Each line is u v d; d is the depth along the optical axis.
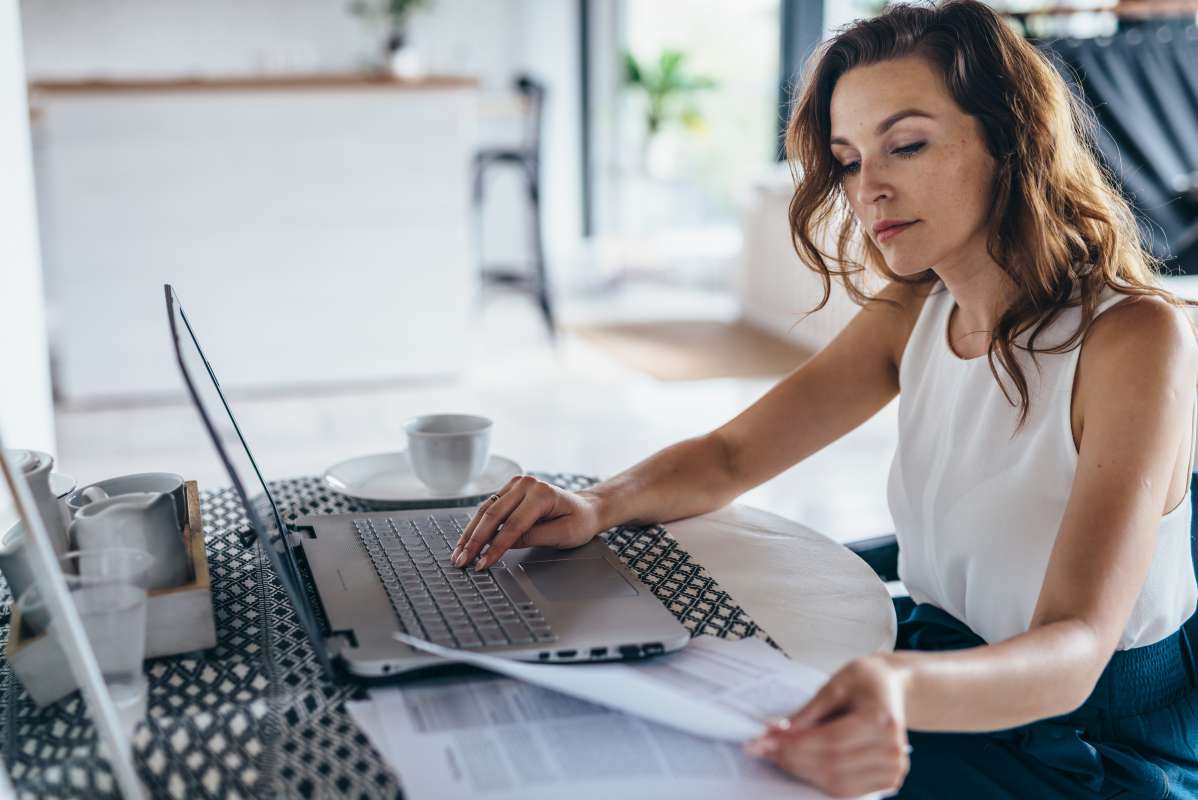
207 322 4.48
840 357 1.32
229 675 0.85
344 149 4.48
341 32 6.59
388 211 4.58
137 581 0.86
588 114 6.95
